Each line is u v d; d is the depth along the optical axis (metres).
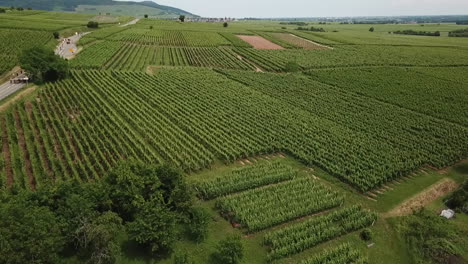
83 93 81.69
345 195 47.50
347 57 148.25
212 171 53.50
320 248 38.19
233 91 91.38
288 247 36.53
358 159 56.53
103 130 62.94
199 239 37.41
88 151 55.34
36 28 158.50
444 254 36.53
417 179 53.47
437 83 109.81
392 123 74.31
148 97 82.19
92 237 31.75
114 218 34.69
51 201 35.53
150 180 39.88
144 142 60.56
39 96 79.38
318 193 47.38
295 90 97.38
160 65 121.50
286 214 41.84
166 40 169.25
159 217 35.31
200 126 67.56
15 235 28.22
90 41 152.62
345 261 35.66
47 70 88.75
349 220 41.97
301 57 144.75
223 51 151.88
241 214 40.81
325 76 115.25
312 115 77.88
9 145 54.88
